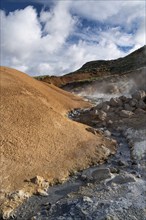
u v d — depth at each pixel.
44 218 10.63
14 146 15.02
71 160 15.35
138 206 10.62
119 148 17.70
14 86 22.56
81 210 10.61
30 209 11.42
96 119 23.73
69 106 29.73
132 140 18.30
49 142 16.25
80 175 14.30
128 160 15.76
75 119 24.89
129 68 89.12
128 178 12.82
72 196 12.03
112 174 13.59
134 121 21.66
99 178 13.42
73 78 90.00
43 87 30.50
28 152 14.95
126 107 24.50
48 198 12.22
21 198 12.01
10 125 16.48
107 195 11.66
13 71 28.88
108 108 24.95
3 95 19.56
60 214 10.73
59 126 18.11
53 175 13.89
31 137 16.11
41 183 13.08
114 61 107.62
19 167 13.81
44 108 19.66
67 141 16.91
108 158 16.30
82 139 17.59
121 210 10.40
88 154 16.16
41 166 14.28
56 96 30.27
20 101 19.41
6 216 11.00
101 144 17.53
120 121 22.22
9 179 12.94
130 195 11.50
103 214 10.21
